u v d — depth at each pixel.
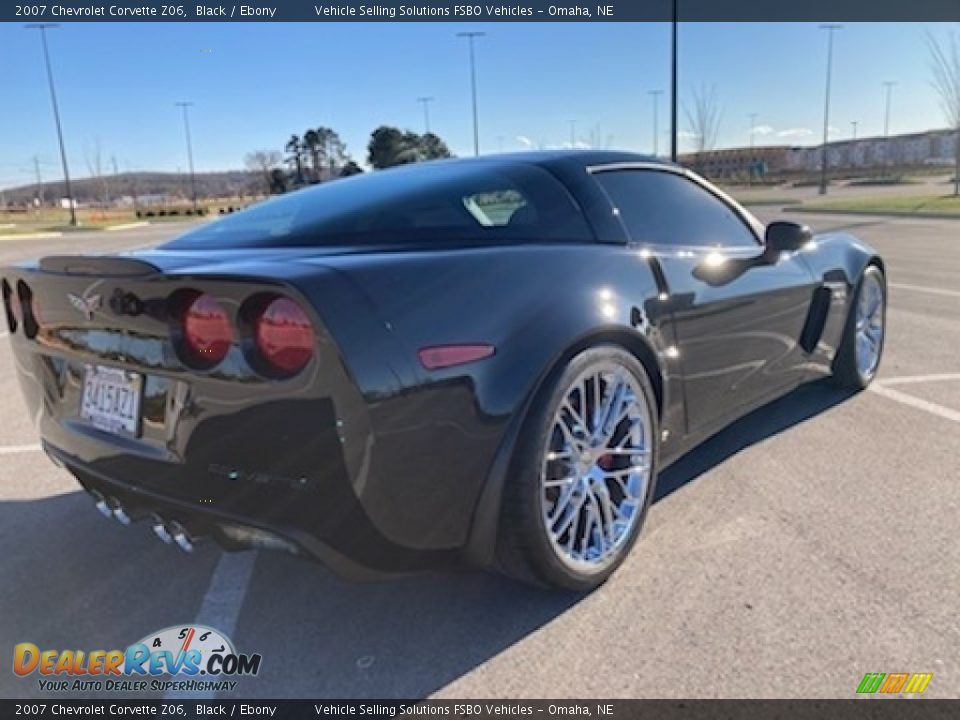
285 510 1.77
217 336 1.77
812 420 3.62
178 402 1.88
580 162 2.68
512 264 2.11
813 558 2.35
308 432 1.71
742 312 2.90
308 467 1.72
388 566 1.88
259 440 1.76
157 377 1.93
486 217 2.39
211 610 2.23
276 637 2.09
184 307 1.83
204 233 2.68
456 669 1.92
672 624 2.04
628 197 2.72
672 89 18.03
